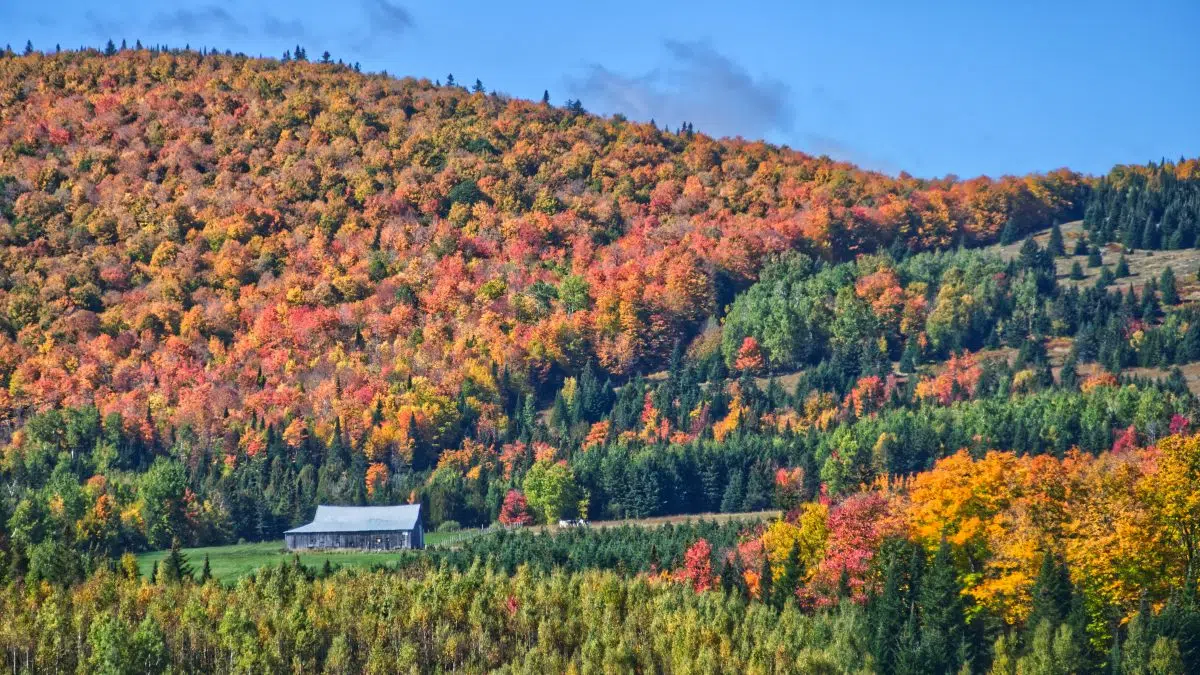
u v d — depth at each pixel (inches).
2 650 4596.5
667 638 4603.8
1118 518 4539.9
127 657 4296.3
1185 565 4379.9
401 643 4744.1
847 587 5024.6
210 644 4697.3
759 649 4362.7
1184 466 4389.8
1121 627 4271.7
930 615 4471.0
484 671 4581.7
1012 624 4510.3
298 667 4480.8
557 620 4864.7
